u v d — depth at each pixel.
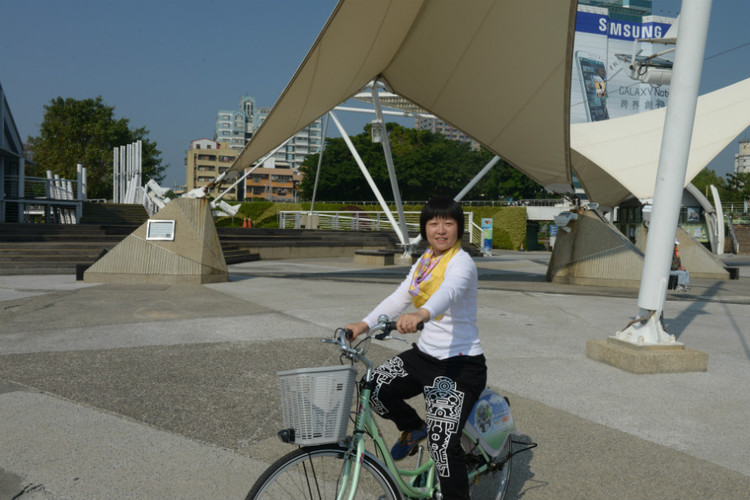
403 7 10.88
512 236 44.09
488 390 2.81
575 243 14.95
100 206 33.62
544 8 10.29
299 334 7.43
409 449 2.72
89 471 3.35
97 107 63.44
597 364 6.25
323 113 14.23
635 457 3.76
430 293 2.59
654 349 5.97
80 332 7.25
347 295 11.38
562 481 3.39
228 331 7.51
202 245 12.92
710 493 3.27
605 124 22.48
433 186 75.81
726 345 7.40
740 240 41.94
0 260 15.94
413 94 14.95
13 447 3.65
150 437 3.90
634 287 14.00
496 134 14.52
